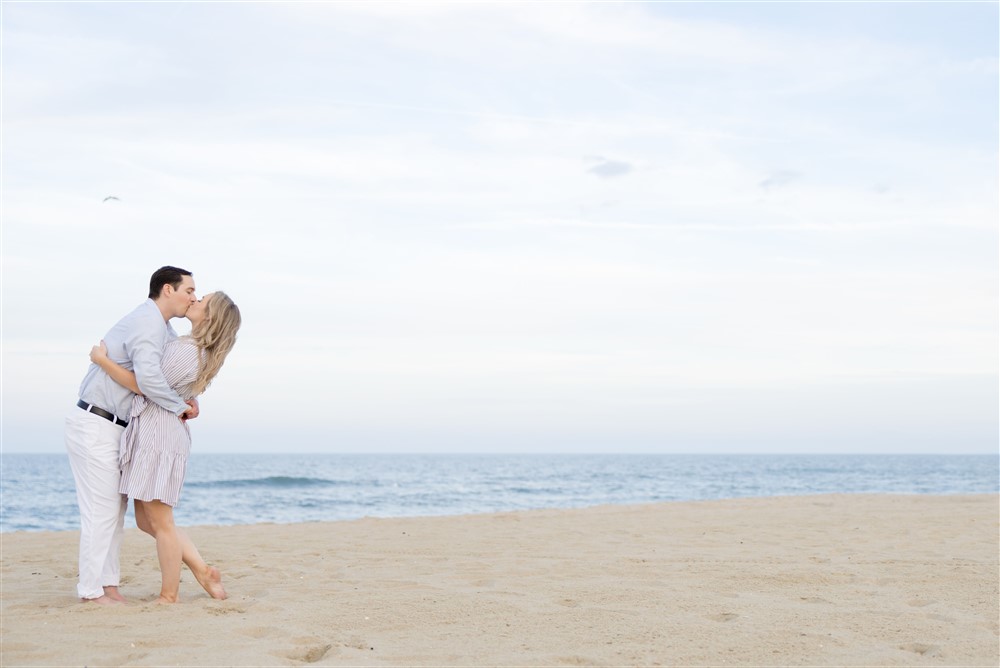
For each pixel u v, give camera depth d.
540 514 10.90
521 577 5.36
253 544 7.48
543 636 3.66
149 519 4.48
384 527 9.24
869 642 3.53
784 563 5.90
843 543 7.20
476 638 3.62
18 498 28.86
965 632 3.70
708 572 5.48
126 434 4.30
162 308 4.38
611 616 4.04
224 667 3.12
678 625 3.84
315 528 9.20
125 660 3.24
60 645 3.42
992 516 9.58
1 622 3.88
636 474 65.06
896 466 99.56
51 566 6.16
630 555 6.47
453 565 5.96
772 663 3.22
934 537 7.58
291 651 3.41
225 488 36.81
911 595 4.62
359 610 4.19
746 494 34.66
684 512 10.88
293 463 113.62
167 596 4.36
